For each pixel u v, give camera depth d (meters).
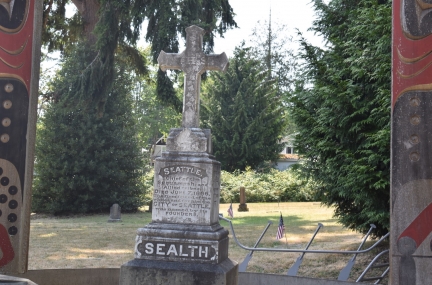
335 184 10.29
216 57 6.58
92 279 7.29
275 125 35.47
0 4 6.30
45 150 22.08
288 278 7.18
